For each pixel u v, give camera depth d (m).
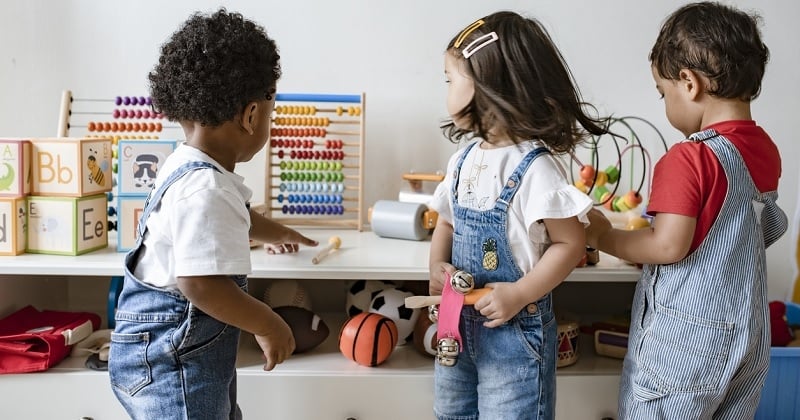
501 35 1.15
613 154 1.85
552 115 1.14
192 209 1.04
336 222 1.79
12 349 1.36
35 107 1.79
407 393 1.39
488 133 1.21
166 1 1.78
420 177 1.71
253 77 1.11
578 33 1.81
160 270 1.11
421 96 1.83
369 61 1.81
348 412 1.39
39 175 1.44
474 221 1.20
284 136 1.80
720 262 1.14
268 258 1.42
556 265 1.15
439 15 1.80
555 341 1.25
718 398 1.17
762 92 1.82
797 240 1.83
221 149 1.14
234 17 1.14
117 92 1.80
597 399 1.42
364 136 1.77
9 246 1.41
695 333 1.15
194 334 1.10
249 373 1.38
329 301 1.86
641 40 1.81
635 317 1.26
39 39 1.77
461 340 1.23
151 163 1.45
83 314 1.54
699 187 1.13
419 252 1.50
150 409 1.11
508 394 1.20
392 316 1.54
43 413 1.37
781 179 1.84
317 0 1.79
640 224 1.47
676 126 1.26
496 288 1.17
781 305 1.60
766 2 1.79
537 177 1.15
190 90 1.07
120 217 1.45
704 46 1.16
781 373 1.42
